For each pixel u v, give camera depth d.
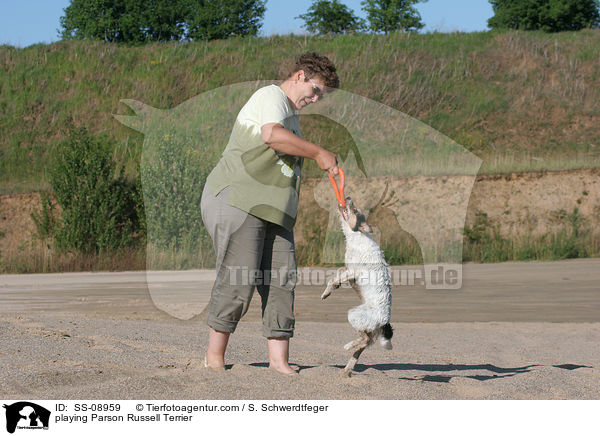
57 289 10.73
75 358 4.39
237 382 3.59
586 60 25.83
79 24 31.98
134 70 24.48
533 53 25.88
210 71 23.88
